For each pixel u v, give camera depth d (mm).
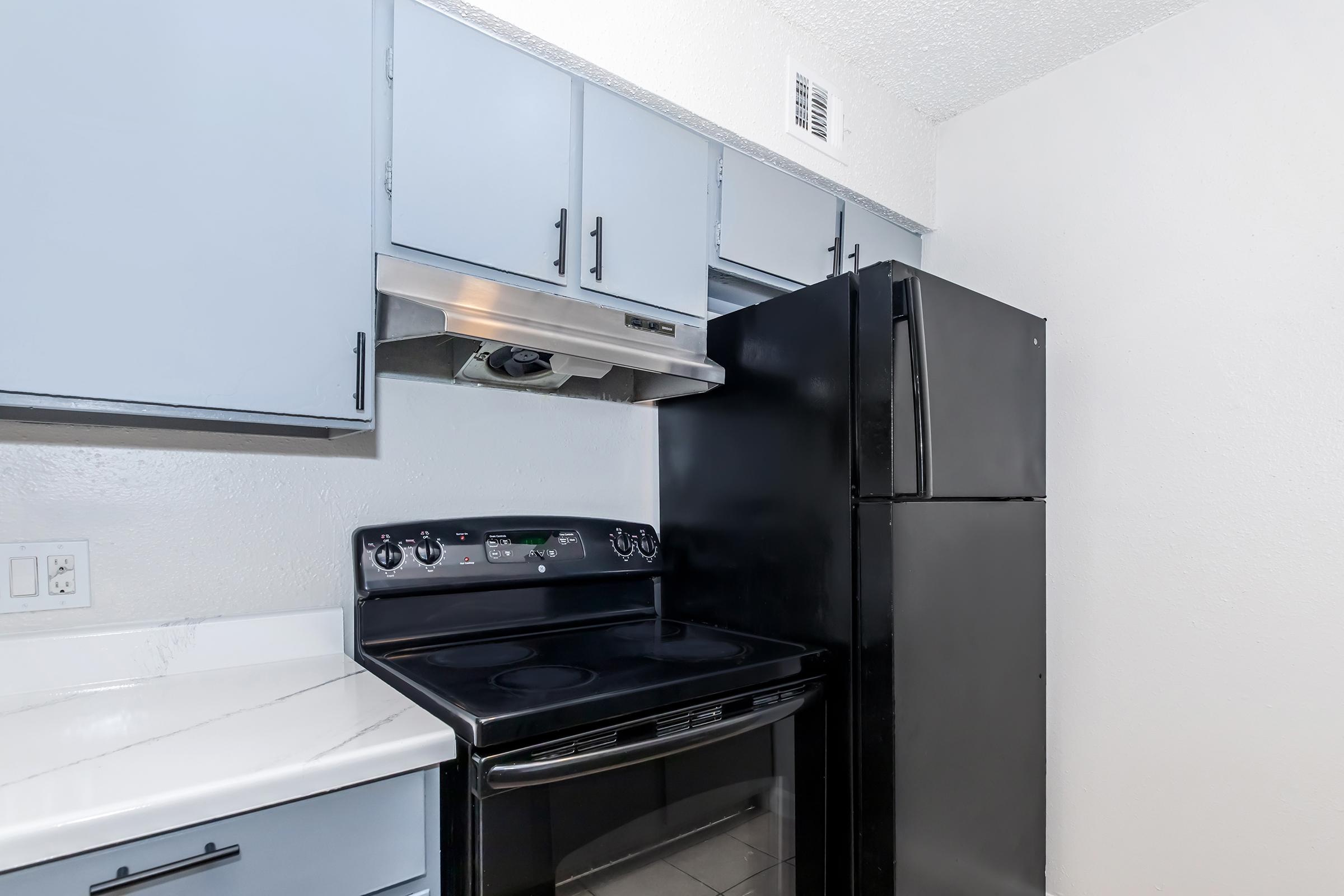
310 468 1387
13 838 647
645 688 1090
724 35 1690
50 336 887
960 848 1475
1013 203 2076
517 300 1295
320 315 1100
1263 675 1571
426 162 1231
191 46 998
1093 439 1857
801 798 1335
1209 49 1719
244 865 784
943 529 1466
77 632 1135
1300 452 1548
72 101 908
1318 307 1541
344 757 838
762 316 1643
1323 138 1553
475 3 1295
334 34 1128
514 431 1671
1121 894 1751
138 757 829
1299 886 1504
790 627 1524
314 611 1361
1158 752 1710
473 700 1013
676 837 1126
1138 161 1825
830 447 1470
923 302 1407
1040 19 1796
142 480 1224
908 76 2047
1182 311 1730
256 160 1047
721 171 1739
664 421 1901
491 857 913
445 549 1453
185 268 984
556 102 1419
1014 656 1658
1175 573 1705
